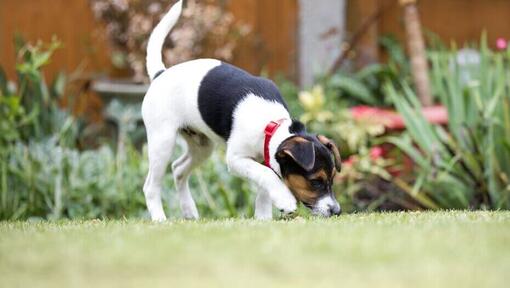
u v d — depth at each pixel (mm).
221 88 7637
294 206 7027
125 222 7117
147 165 10344
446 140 10305
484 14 13992
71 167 10219
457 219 6574
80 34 13625
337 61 13055
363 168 10594
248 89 7602
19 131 10516
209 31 12891
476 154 10094
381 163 10719
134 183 10195
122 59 13172
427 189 10266
